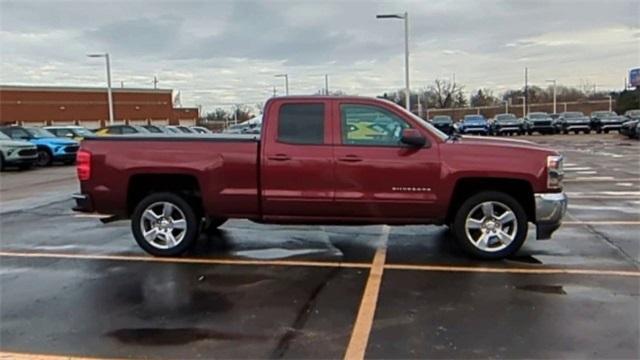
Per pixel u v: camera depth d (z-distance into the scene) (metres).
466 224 6.68
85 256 7.06
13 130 23.50
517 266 6.36
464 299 5.28
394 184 6.58
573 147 29.17
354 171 6.61
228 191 6.79
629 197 11.35
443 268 6.33
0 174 19.61
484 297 5.33
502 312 4.93
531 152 6.52
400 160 6.56
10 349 4.29
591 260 6.57
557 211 6.48
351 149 6.62
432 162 6.53
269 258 6.85
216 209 6.84
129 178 6.90
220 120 85.00
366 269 6.33
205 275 6.17
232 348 4.26
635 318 4.75
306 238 7.86
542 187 6.46
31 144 21.75
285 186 6.71
